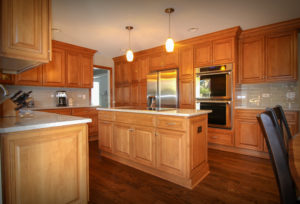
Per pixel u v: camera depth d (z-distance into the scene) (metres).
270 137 0.76
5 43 1.35
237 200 1.76
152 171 2.37
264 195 1.84
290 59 2.96
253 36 3.30
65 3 2.35
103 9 2.52
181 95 3.99
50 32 1.60
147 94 4.60
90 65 4.62
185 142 2.00
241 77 3.43
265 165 2.65
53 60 3.91
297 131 2.76
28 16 1.47
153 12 2.62
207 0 2.31
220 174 2.35
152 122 2.32
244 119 3.15
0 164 1.17
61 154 1.44
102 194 1.89
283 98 3.30
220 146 3.46
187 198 1.80
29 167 1.27
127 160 2.72
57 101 4.32
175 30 3.32
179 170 2.07
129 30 3.31
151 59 4.57
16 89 3.70
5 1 1.35
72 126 1.50
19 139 1.22
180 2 2.35
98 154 3.23
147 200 1.78
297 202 0.74
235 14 2.71
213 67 3.47
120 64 5.36
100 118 3.16
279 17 2.81
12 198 1.19
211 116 3.53
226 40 3.32
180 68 4.00
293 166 0.87
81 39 3.81
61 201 1.44
